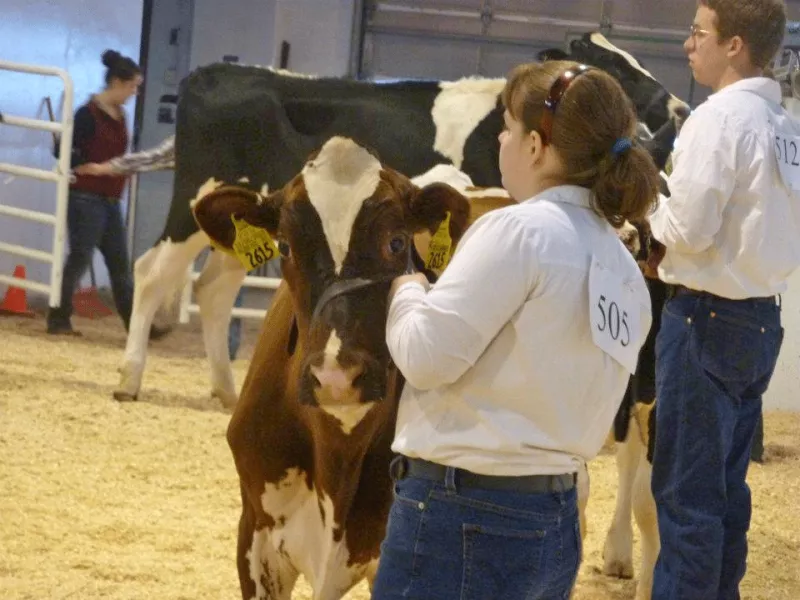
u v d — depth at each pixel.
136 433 5.95
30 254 8.99
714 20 3.16
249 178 6.43
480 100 6.14
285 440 2.82
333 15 12.27
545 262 2.00
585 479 3.60
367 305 2.44
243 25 11.53
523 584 2.04
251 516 2.96
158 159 7.35
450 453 2.04
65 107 8.52
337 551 2.75
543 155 2.11
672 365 3.15
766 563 4.79
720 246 3.07
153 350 9.01
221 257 6.67
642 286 2.21
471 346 1.98
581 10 13.20
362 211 2.48
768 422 8.15
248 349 9.58
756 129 3.04
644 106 6.00
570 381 2.04
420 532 2.06
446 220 2.61
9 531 4.30
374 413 2.60
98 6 11.66
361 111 6.30
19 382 6.86
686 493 3.13
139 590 3.81
